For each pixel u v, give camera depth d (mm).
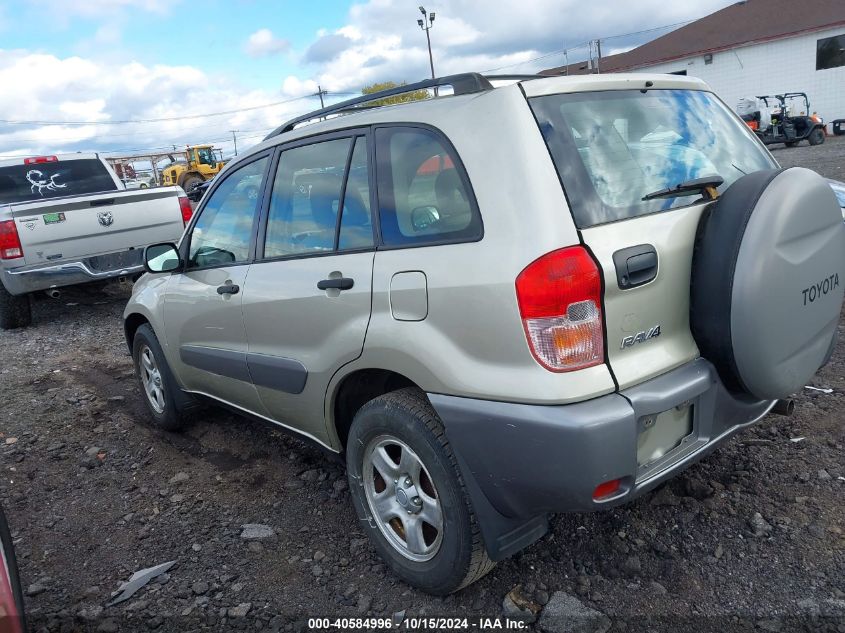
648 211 2428
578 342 2182
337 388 2986
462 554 2504
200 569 3105
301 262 3105
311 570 3023
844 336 4965
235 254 3648
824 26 28000
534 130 2342
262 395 3521
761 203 2400
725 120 3143
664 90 2939
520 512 2393
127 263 8180
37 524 3629
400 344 2564
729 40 30969
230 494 3805
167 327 4242
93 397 5605
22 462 4418
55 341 7645
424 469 2592
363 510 2943
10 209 7367
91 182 9898
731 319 2395
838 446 3467
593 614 2553
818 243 2584
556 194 2254
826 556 2717
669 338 2457
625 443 2188
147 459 4359
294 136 3336
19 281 7535
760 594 2568
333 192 3018
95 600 2943
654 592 2643
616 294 2238
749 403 2715
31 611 2893
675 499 3199
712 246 2438
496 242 2299
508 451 2279
